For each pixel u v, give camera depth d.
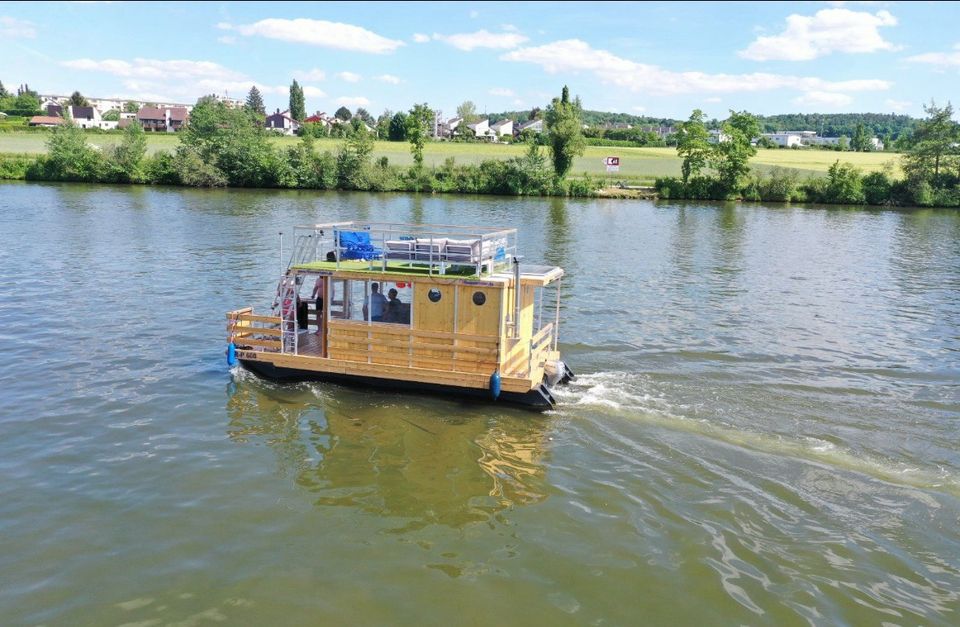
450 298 18.08
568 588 11.22
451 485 14.28
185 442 15.96
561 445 16.08
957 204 87.56
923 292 34.19
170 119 191.38
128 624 10.27
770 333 25.80
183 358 21.53
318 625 10.31
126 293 29.61
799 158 136.38
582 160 128.88
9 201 64.56
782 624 10.51
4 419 16.95
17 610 10.51
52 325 24.72
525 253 42.69
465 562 11.80
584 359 22.08
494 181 92.06
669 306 29.77
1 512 13.02
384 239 18.50
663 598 11.02
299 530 12.63
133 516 12.98
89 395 18.55
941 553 12.27
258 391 18.89
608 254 43.38
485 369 18.14
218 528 12.65
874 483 14.62
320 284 20.58
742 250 47.09
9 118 192.62
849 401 19.05
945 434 17.05
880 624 10.52
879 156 144.75
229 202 70.38
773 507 13.63
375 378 18.86
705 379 20.53
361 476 14.57
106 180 90.19
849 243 52.16
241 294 29.92
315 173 91.62
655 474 14.83
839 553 12.22
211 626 10.27
